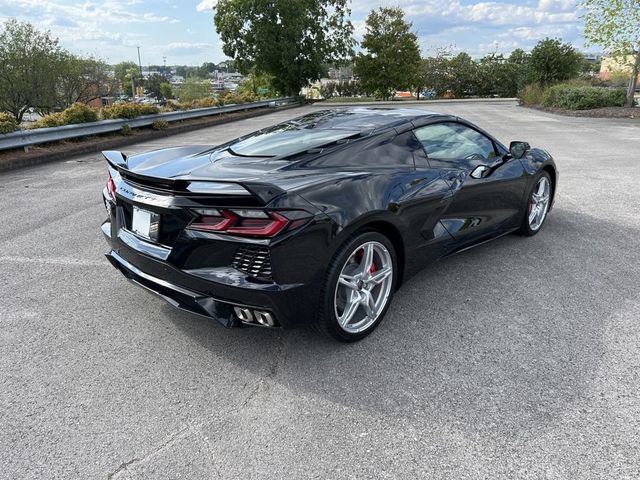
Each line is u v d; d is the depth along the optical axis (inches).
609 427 83.2
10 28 1058.7
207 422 87.5
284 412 89.7
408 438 82.4
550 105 882.8
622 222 195.2
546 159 177.9
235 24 1374.3
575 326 116.7
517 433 82.6
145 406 92.2
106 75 1256.8
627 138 459.2
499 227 158.9
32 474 76.4
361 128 128.1
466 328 117.4
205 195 91.8
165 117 643.5
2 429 86.5
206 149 143.6
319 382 98.3
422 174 124.0
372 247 110.0
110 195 122.0
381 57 1557.6
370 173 112.0
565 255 161.5
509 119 695.1
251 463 77.8
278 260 92.4
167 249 102.1
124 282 149.4
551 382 95.8
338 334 107.7
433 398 92.4
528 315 122.6
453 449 79.6
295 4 1331.2
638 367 100.0
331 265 101.3
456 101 1411.2
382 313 117.2
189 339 116.0
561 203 224.4
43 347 113.0
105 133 526.6
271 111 1068.5
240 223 92.3
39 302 136.2
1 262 167.0
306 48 1408.7
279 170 107.8
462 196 135.4
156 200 100.9
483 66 1863.9
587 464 75.5
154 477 75.4
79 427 86.8
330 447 80.8
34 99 1108.5
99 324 123.6
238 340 115.1
